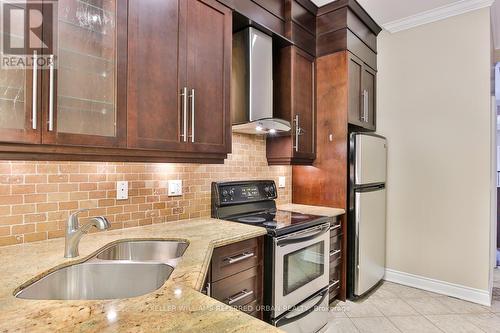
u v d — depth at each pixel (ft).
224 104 6.30
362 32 10.03
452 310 8.63
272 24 7.96
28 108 3.67
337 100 9.24
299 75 8.88
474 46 9.34
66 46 4.15
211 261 5.13
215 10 6.16
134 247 5.22
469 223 9.40
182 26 5.51
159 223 6.54
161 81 5.17
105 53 4.58
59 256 4.16
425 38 10.18
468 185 9.43
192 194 7.23
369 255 9.50
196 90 5.74
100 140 4.37
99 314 2.52
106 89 4.57
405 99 10.57
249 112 7.50
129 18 4.75
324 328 7.66
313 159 9.67
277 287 6.26
